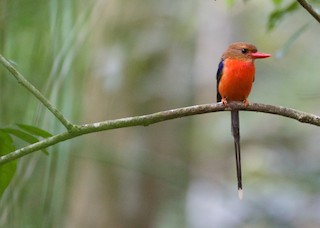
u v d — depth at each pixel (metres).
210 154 18.52
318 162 14.48
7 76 6.79
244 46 7.98
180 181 12.29
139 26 11.77
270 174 14.48
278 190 13.46
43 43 7.02
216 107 5.92
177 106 11.99
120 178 11.32
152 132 11.88
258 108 6.22
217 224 15.75
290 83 17.64
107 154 11.14
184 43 12.80
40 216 6.60
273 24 8.55
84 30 7.27
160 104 11.80
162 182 11.92
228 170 18.30
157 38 11.84
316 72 17.69
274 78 17.83
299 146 16.05
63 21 6.58
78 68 7.66
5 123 6.64
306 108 17.11
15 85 6.79
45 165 6.74
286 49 8.33
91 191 11.12
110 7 11.67
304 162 14.55
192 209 16.14
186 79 12.27
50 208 6.63
